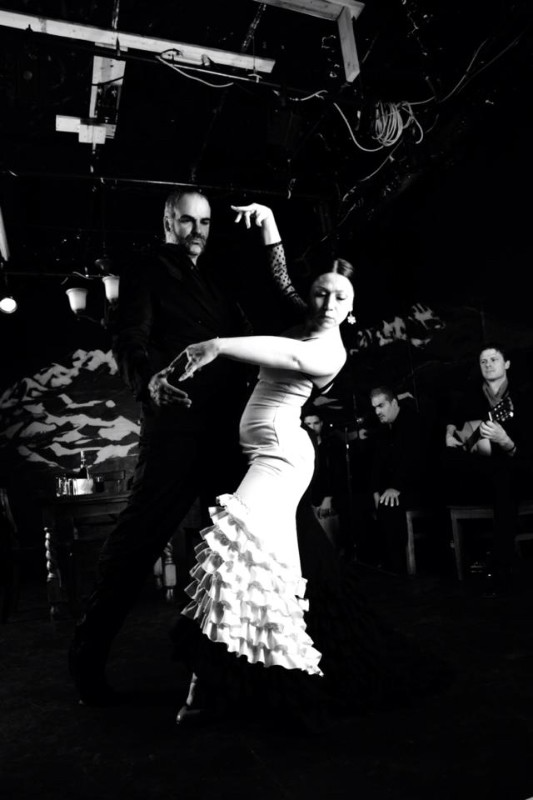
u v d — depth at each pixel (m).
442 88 4.22
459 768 1.40
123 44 3.98
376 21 4.03
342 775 1.41
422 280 4.93
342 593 1.88
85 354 7.36
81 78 4.37
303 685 1.68
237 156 5.64
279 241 2.21
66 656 2.81
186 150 5.52
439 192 4.64
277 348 1.69
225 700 1.70
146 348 1.92
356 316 6.04
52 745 1.73
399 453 4.47
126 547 1.93
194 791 1.39
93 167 5.68
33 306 7.29
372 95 4.43
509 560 3.37
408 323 5.15
